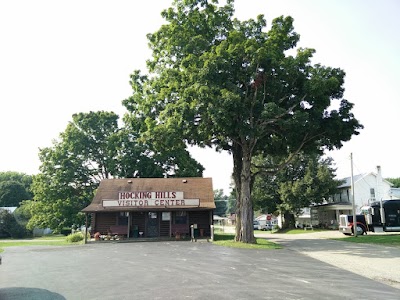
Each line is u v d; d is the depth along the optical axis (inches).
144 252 885.8
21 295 423.5
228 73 1013.2
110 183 1573.6
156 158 2000.5
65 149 2086.6
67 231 2834.6
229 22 1237.1
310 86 999.6
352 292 422.6
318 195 2105.1
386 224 1556.3
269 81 1031.6
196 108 1008.2
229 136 1115.3
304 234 1791.3
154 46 1325.0
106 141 2139.5
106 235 1421.0
